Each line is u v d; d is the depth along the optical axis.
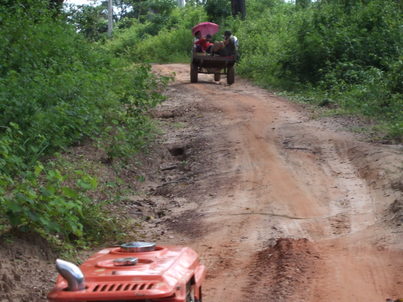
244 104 22.89
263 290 7.37
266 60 33.38
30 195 8.34
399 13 29.08
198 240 9.91
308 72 28.72
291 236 9.84
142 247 5.08
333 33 28.53
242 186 13.00
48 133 12.91
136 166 14.45
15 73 14.34
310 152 15.41
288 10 48.88
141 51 47.09
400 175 12.71
